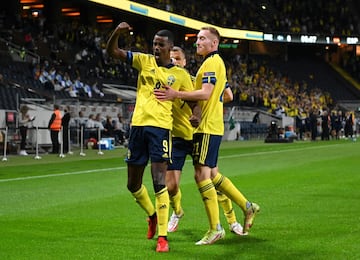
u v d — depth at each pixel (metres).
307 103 52.53
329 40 59.56
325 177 14.38
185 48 50.88
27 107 24.56
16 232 7.61
